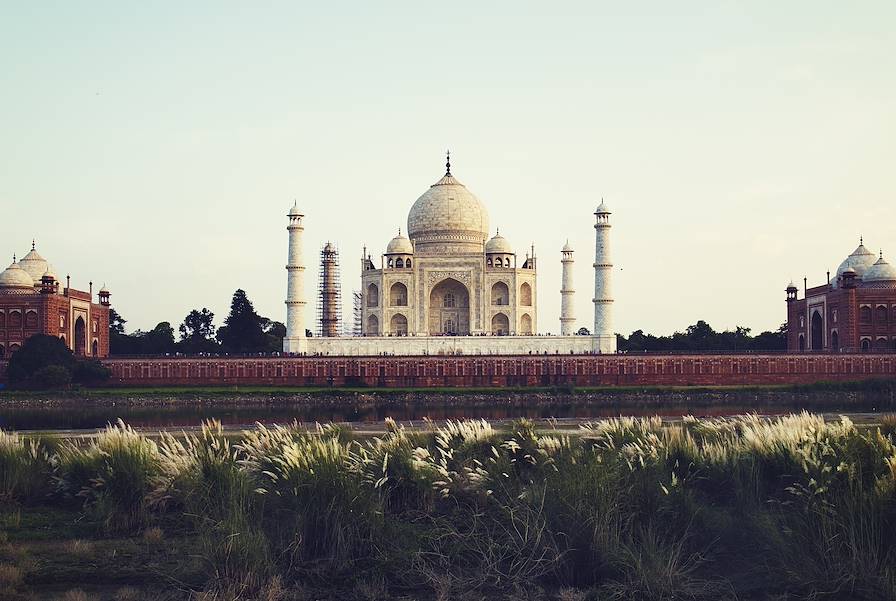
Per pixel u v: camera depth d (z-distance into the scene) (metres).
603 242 157.00
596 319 157.62
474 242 187.88
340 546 31.41
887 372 149.88
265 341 187.00
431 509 37.19
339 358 148.00
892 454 32.47
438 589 29.22
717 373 149.62
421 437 47.50
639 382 149.12
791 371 150.12
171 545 33.66
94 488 38.56
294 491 32.53
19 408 123.38
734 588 29.06
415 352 160.12
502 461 38.91
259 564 29.50
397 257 179.75
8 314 152.25
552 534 30.84
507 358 148.25
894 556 28.11
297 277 157.88
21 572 30.44
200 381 148.12
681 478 37.06
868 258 181.62
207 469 37.16
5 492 40.69
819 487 30.75
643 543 29.94
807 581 28.22
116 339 195.75
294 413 112.75
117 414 112.31
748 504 34.09
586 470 32.44
